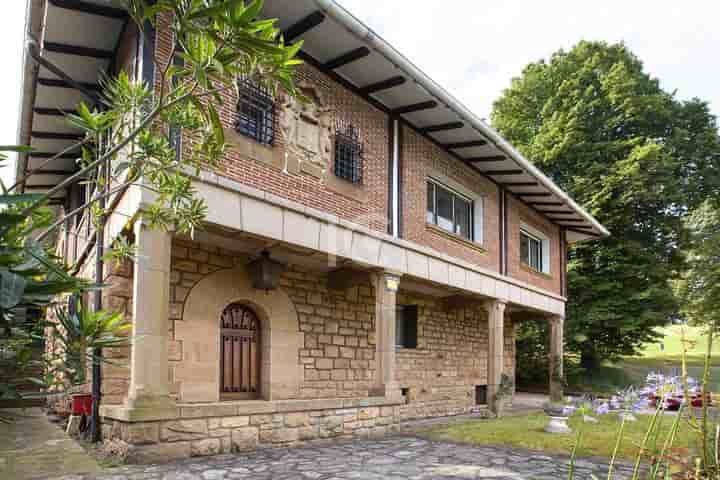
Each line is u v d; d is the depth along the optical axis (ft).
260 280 24.64
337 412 23.91
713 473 8.50
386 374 27.17
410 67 25.25
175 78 19.10
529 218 45.68
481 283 36.37
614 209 62.13
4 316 6.09
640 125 65.92
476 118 30.50
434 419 36.22
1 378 6.87
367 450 20.85
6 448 19.08
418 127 32.40
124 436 17.42
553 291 48.75
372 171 28.66
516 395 58.44
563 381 42.70
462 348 42.42
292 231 23.02
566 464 18.37
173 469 16.19
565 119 67.26
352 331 31.07
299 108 24.57
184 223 12.64
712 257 57.52
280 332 26.86
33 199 5.96
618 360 66.03
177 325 22.63
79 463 16.69
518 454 20.33
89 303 22.21
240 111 22.09
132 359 17.74
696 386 8.93
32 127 28.17
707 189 64.75
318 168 25.26
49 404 29.76
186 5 7.54
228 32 7.58
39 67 22.93
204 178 19.60
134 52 20.29
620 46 70.69
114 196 20.35
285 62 8.39
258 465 17.33
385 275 28.07
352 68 26.53
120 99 10.98
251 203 21.42
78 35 21.77
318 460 18.43
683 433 18.21
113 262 20.65
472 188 37.55
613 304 61.26
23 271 5.90
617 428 25.05
